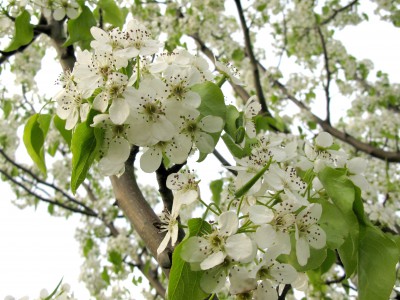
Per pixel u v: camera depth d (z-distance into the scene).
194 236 0.20
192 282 0.20
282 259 0.23
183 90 0.23
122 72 0.25
